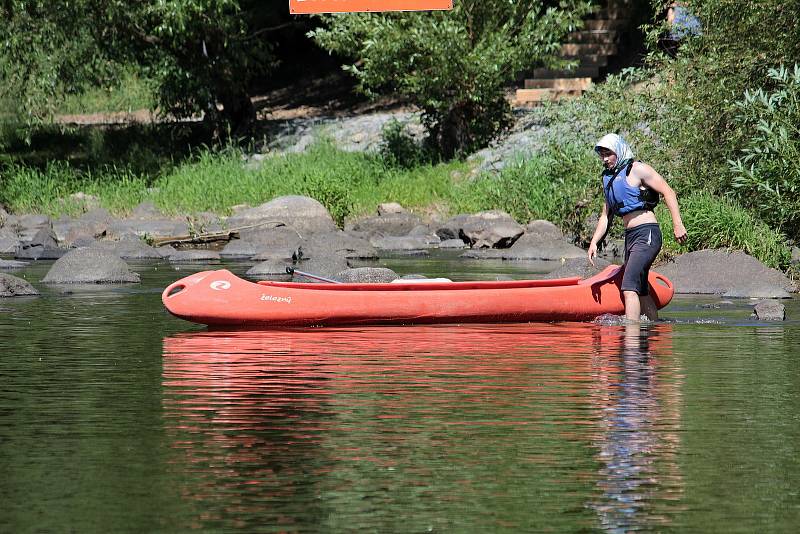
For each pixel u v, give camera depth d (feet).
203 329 93.35
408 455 52.47
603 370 73.31
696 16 156.25
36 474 49.60
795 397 64.80
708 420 59.21
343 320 95.20
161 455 52.54
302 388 67.36
